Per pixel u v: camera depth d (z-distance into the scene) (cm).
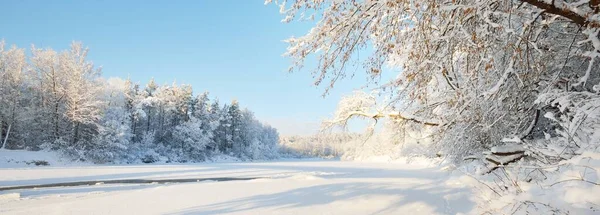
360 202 703
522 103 507
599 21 294
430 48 375
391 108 624
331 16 379
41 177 2056
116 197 1008
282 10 387
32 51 3884
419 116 677
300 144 10481
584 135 328
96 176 2153
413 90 407
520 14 382
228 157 7225
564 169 324
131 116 5666
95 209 821
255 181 1258
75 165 3625
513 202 321
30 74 3909
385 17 380
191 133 6272
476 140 640
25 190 1483
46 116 3850
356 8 372
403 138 784
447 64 388
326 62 402
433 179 1138
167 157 5738
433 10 339
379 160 4344
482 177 541
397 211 600
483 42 364
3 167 3006
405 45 378
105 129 4184
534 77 441
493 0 341
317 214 627
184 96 6838
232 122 8106
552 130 571
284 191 953
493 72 434
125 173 2405
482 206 404
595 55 342
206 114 7225
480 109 508
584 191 272
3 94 3625
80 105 3900
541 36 433
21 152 3469
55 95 3875
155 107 6388
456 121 585
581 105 345
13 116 3712
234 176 2159
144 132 5812
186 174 2333
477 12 336
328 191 891
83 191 1430
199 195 964
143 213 748
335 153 9369
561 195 288
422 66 370
